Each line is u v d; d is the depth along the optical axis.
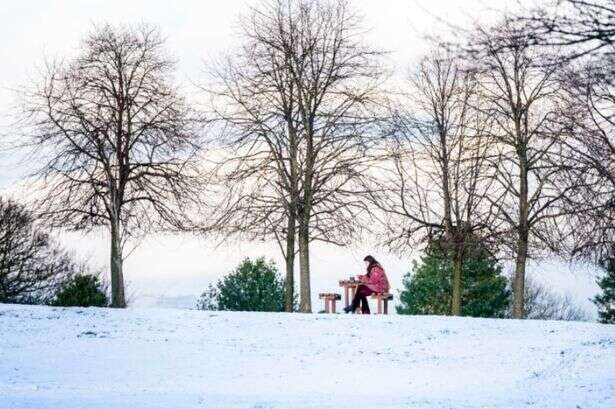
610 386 14.55
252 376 15.56
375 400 12.96
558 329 22.36
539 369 16.61
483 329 22.23
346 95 29.91
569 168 26.42
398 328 22.19
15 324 21.77
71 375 15.23
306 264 28.73
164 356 17.80
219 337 20.53
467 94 29.98
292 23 29.92
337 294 30.22
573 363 17.23
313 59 29.70
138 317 23.50
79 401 12.30
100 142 29.89
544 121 29.00
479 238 29.41
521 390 14.21
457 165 29.84
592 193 25.28
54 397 12.66
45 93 30.20
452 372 16.31
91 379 14.82
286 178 29.27
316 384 14.75
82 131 29.98
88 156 30.36
